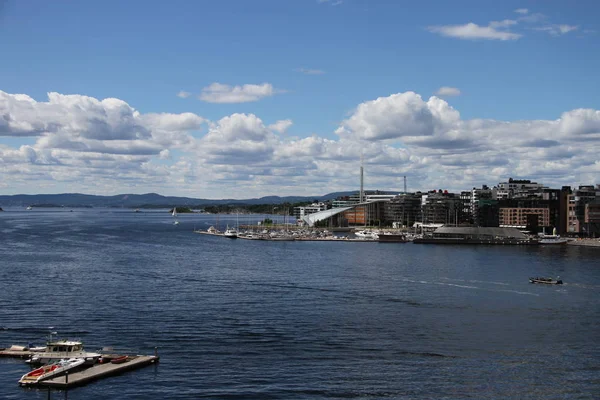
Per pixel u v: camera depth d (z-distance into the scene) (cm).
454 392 9294
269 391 9250
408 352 11181
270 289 17800
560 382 9719
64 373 9619
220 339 11869
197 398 8988
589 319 13925
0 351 10625
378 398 9038
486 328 13000
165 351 11056
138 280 19312
